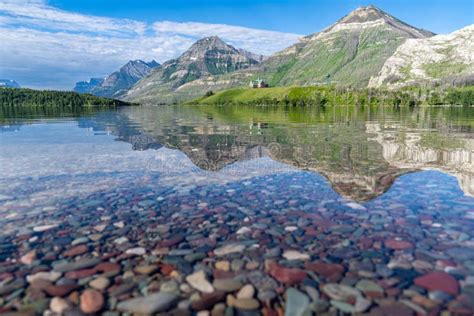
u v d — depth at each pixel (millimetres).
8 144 2113
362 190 1005
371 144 2041
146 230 709
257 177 1192
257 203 890
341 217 777
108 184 1098
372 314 429
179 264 561
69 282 506
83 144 2121
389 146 1939
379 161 1473
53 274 528
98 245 635
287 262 565
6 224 740
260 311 438
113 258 583
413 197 925
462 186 1038
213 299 463
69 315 431
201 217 786
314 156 1618
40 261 571
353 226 721
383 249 610
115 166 1402
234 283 502
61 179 1165
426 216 775
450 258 574
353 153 1696
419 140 2246
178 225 737
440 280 504
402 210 819
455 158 1522
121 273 532
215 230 707
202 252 605
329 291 479
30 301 459
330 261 567
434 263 557
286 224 737
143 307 445
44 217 788
